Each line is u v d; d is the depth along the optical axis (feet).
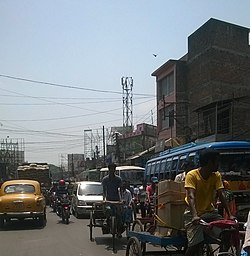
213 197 20.74
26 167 121.29
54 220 68.08
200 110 97.25
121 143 203.41
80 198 72.79
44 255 36.06
